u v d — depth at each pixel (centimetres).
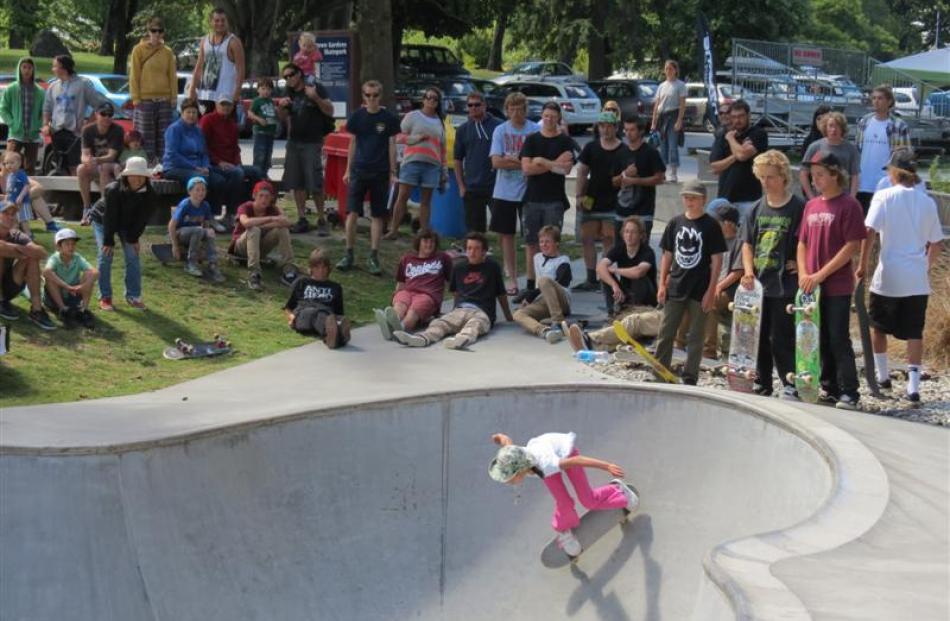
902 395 858
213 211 1292
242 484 684
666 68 1748
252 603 660
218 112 1295
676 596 632
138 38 4247
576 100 3064
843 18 6594
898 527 519
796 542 496
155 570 641
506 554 695
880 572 459
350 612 677
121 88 2431
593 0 3878
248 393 857
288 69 1308
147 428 711
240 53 1345
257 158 1367
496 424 742
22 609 617
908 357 840
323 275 1047
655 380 891
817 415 692
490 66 5962
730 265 863
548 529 698
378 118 1204
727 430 693
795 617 408
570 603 657
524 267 1349
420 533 712
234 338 1016
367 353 991
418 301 1055
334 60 1596
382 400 729
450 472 730
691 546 656
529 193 1131
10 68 3956
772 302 805
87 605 625
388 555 701
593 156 1148
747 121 1148
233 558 665
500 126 1161
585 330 1027
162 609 635
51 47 4403
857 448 614
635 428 725
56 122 1412
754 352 802
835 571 458
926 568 468
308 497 701
